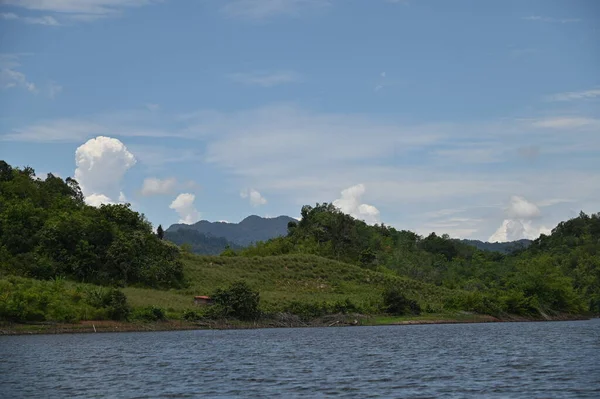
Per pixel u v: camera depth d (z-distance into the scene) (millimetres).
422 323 137500
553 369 52375
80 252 124875
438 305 159375
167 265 136875
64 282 113438
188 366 55656
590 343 78875
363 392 41969
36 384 45531
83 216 138625
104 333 95938
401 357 63188
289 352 68250
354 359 61406
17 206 134625
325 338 89812
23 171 170500
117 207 147125
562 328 118562
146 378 48375
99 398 40125
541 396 39781
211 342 81000
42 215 136250
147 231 146375
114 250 127938
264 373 51250
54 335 90375
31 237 126938
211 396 40719
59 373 51000
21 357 61688
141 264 131875
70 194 177625
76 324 97188
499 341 83500
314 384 45406
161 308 110938
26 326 92375
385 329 115500
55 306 97375
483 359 60750
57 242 125938
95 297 103938
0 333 88938
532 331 107750
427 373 50969
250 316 119625
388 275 181375
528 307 166500
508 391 41781
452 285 199875
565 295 180750
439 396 40281
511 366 54844
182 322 110062
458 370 52656
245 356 64000
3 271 111875
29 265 117250
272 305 130125
